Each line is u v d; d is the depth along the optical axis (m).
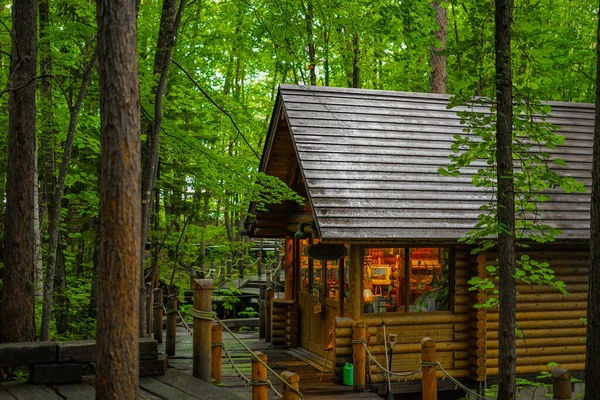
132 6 5.22
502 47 8.03
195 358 8.86
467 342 12.57
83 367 9.55
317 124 13.45
